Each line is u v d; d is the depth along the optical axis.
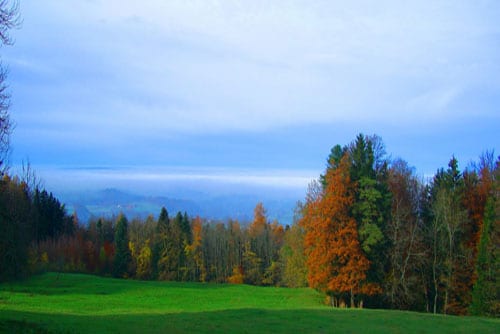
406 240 49.97
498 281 43.66
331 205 46.94
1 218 23.92
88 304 42.88
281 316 31.56
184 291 60.03
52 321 24.22
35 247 70.62
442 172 56.91
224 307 44.19
